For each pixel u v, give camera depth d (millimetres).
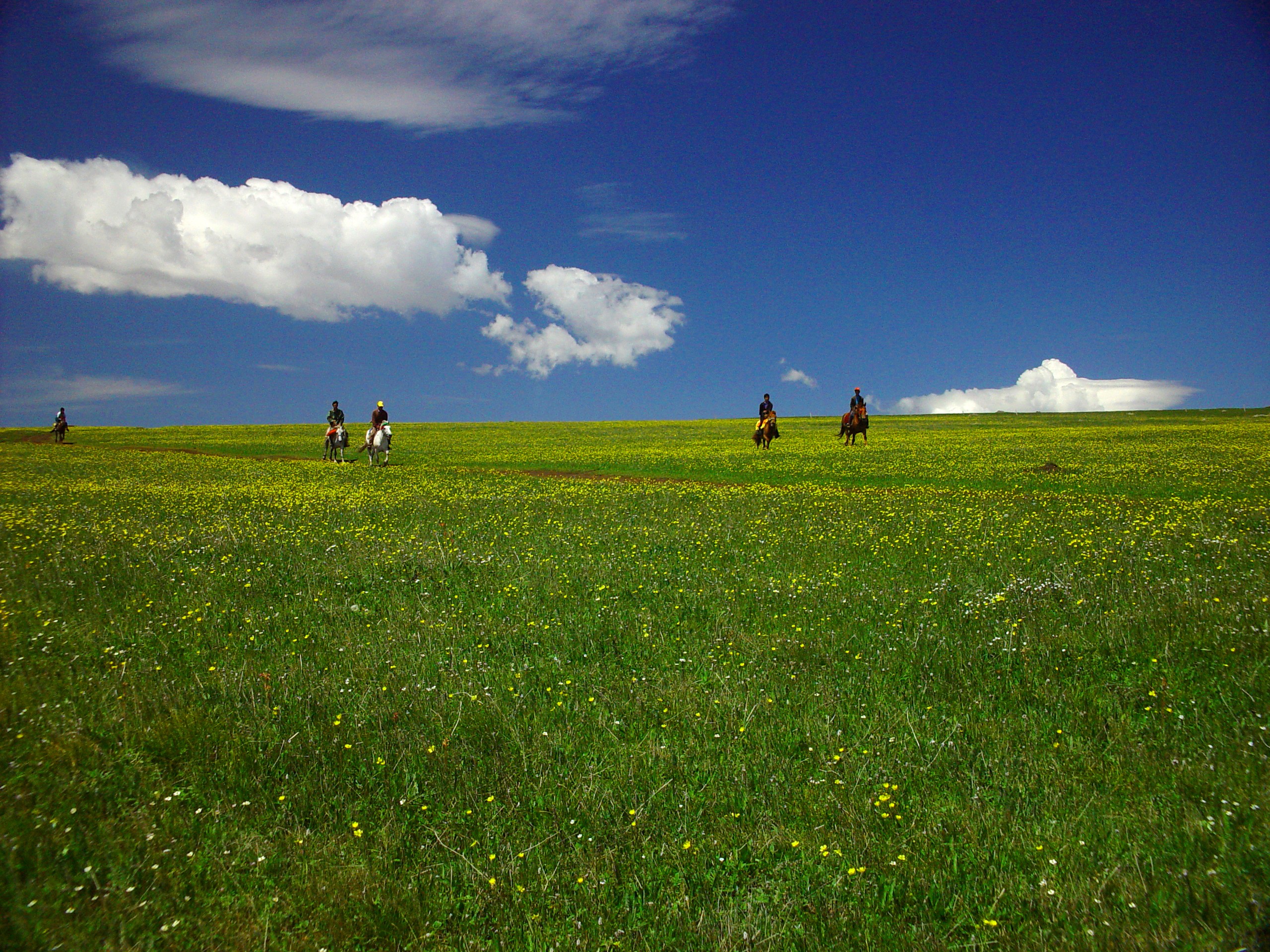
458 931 4613
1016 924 4500
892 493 26234
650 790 6078
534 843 5441
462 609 11188
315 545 16328
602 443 60062
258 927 4516
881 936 4406
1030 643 8961
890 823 5555
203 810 5758
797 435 67062
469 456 48469
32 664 8562
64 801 5711
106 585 12492
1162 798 5672
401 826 5582
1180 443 47406
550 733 7062
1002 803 5723
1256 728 6531
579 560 14523
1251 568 12000
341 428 46188
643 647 9461
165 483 32500
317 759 6531
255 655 9133
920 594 11453
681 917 4645
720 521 19516
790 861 5148
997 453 42250
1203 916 4395
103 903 4672
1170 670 7902
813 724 7074
